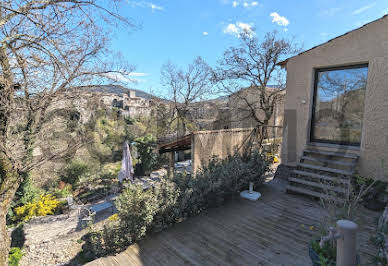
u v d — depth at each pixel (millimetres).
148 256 2822
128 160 11781
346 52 4613
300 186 4762
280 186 5273
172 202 3479
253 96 13805
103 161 14922
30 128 6500
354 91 4660
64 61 5520
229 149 6316
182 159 16234
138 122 18656
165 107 18219
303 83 5371
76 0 4934
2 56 4906
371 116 4293
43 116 6797
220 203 4262
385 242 2328
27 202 9164
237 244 3004
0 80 4926
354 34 4473
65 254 6867
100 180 13180
